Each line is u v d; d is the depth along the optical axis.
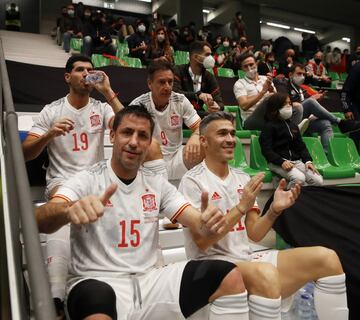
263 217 1.64
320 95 4.50
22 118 2.62
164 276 1.28
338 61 11.29
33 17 12.23
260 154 3.42
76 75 2.04
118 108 2.24
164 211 1.45
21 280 1.14
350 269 2.13
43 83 4.00
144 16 14.98
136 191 1.38
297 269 1.55
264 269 1.37
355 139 4.53
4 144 1.60
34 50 7.93
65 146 2.02
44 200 2.31
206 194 1.27
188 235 1.56
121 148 1.32
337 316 1.50
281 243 2.48
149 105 2.54
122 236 1.31
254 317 1.36
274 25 15.99
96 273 1.26
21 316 0.87
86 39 7.51
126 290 1.24
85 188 1.32
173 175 2.48
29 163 2.28
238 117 4.38
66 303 1.19
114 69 4.59
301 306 1.92
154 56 6.88
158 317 1.25
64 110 2.07
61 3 11.81
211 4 14.69
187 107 2.65
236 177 1.76
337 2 13.58
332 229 2.31
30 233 0.77
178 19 13.55
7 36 8.86
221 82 6.34
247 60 4.24
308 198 2.46
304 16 15.16
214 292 1.23
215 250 1.57
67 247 1.58
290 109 3.12
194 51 3.22
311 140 3.89
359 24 15.54
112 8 14.46
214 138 1.66
